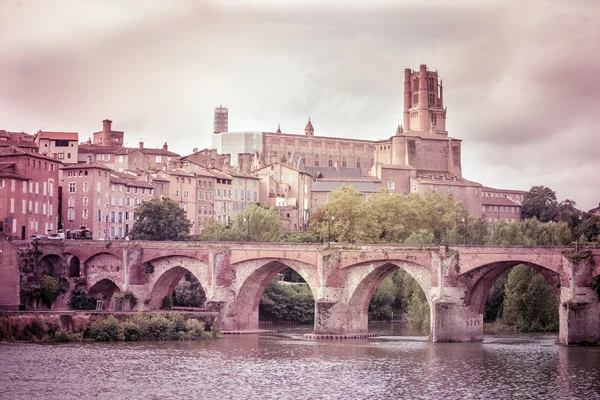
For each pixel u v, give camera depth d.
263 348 189.75
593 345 180.88
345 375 159.00
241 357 176.88
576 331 181.00
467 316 195.62
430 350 184.88
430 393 145.38
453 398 142.12
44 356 172.38
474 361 170.88
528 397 142.38
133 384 150.25
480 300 197.38
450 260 192.75
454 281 193.00
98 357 173.00
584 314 180.25
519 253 184.50
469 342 196.25
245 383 152.00
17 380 151.50
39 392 143.75
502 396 143.25
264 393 145.00
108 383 150.50
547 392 145.25
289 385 150.75
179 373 159.38
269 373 160.38
